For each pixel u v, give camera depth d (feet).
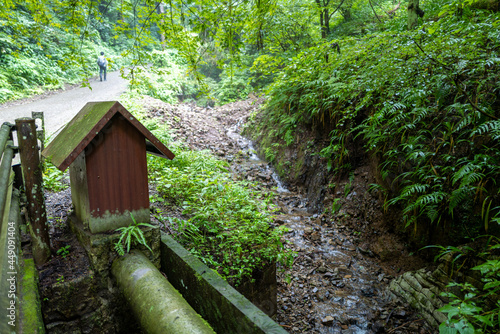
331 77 19.10
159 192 13.73
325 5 24.49
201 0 11.43
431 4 19.72
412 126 12.80
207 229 10.95
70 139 7.07
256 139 29.89
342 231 16.53
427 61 12.66
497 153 10.00
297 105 24.31
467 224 10.94
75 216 8.94
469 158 11.17
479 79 11.56
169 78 43.27
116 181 7.51
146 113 28.76
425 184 11.81
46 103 34.47
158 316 5.28
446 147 12.18
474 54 12.01
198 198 12.43
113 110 6.79
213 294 5.82
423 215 12.51
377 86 14.75
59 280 6.84
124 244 7.26
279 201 20.47
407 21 18.48
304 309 11.35
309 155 21.49
